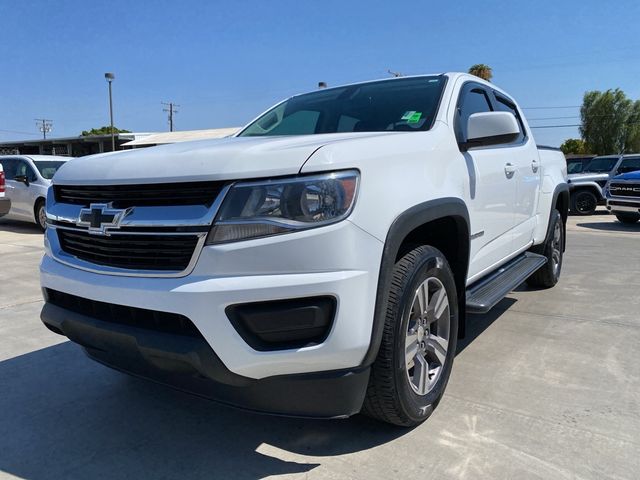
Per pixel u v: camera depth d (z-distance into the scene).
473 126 3.10
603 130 59.31
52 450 2.59
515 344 3.95
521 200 4.32
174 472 2.39
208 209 2.12
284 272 2.07
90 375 3.49
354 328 2.14
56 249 2.71
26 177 10.92
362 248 2.16
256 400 2.24
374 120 3.31
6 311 4.95
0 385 3.33
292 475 2.34
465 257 3.07
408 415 2.56
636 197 12.38
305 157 2.12
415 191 2.51
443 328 2.89
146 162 2.33
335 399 2.22
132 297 2.23
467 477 2.29
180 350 2.12
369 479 2.29
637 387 3.17
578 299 5.29
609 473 2.30
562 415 2.83
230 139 2.86
